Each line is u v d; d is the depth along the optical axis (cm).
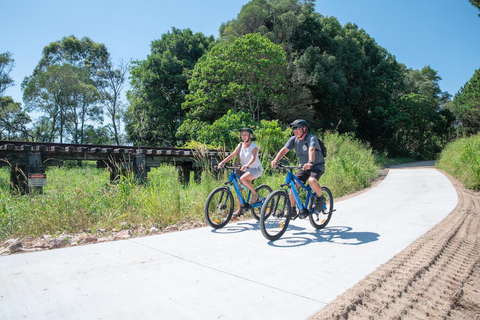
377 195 934
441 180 1238
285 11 3247
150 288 274
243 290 271
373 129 4116
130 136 3562
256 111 2734
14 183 812
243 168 516
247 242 430
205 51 3322
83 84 3644
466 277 299
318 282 286
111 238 470
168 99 3203
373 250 384
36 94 3509
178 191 644
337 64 3297
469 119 3572
